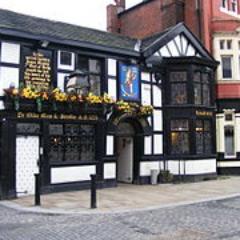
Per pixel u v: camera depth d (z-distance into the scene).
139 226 8.59
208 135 18.11
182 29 18.20
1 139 12.77
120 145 17.33
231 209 10.58
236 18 21.91
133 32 24.17
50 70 14.09
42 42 13.74
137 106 16.12
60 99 13.69
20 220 9.36
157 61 17.23
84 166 14.63
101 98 14.87
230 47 20.73
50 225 8.78
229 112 20.25
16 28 13.25
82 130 14.77
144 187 15.40
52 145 13.92
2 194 12.56
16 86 13.20
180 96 17.47
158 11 22.55
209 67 18.41
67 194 13.40
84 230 8.24
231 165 20.02
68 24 17.02
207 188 14.91
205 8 20.88
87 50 15.09
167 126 17.31
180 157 17.19
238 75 20.48
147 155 16.72
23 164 13.18
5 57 13.07
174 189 14.73
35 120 13.41
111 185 15.40
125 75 16.12
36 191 11.34
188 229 8.28
